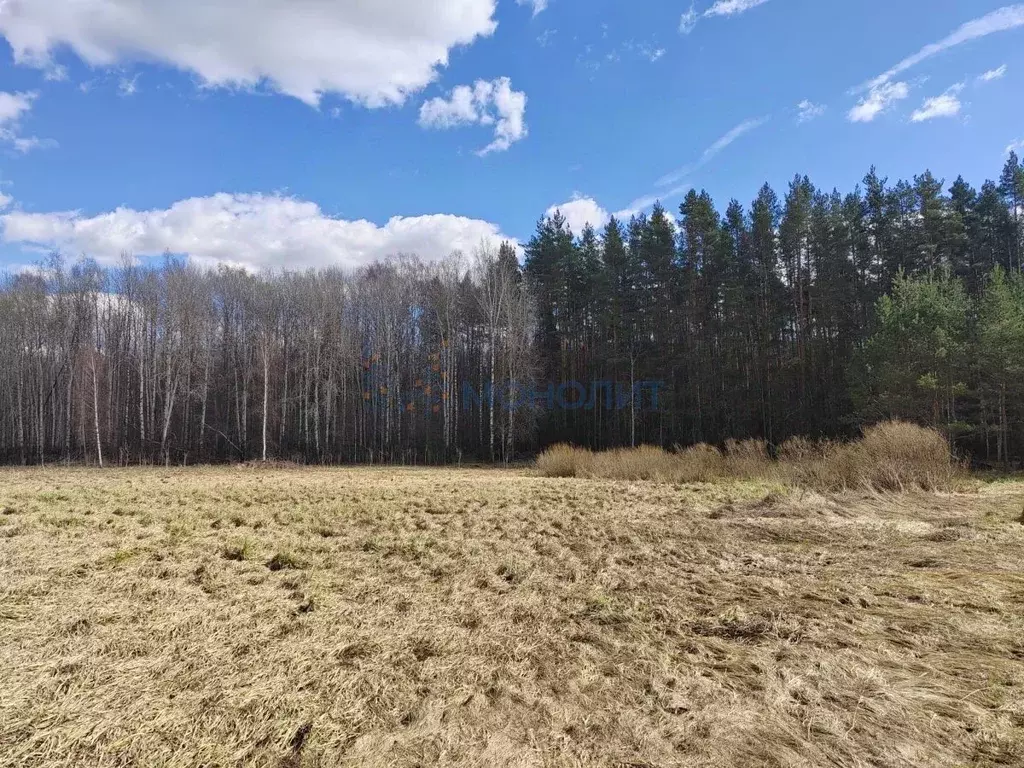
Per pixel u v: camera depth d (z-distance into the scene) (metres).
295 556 6.20
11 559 5.97
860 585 5.11
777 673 3.29
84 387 34.19
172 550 6.48
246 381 36.88
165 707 2.86
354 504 10.88
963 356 21.66
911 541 6.99
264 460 30.70
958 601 4.55
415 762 2.44
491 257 36.66
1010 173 33.00
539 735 2.66
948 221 29.11
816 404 29.30
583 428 36.16
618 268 34.94
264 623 4.12
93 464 31.62
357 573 5.68
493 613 4.43
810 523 8.41
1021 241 31.56
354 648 3.67
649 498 12.02
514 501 11.57
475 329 38.56
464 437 37.94
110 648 3.62
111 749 2.51
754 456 16.38
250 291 39.00
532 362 34.72
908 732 2.66
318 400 37.16
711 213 33.25
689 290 32.31
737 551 6.73
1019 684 3.12
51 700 2.93
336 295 38.78
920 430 12.50
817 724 2.73
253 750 2.53
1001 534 7.10
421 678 3.24
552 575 5.62
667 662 3.46
